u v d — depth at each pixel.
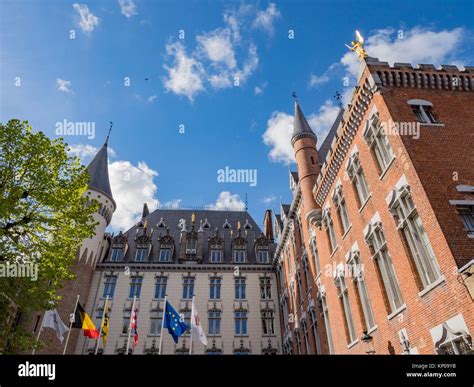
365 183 15.96
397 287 13.09
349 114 16.33
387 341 13.12
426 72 14.89
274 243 38.66
